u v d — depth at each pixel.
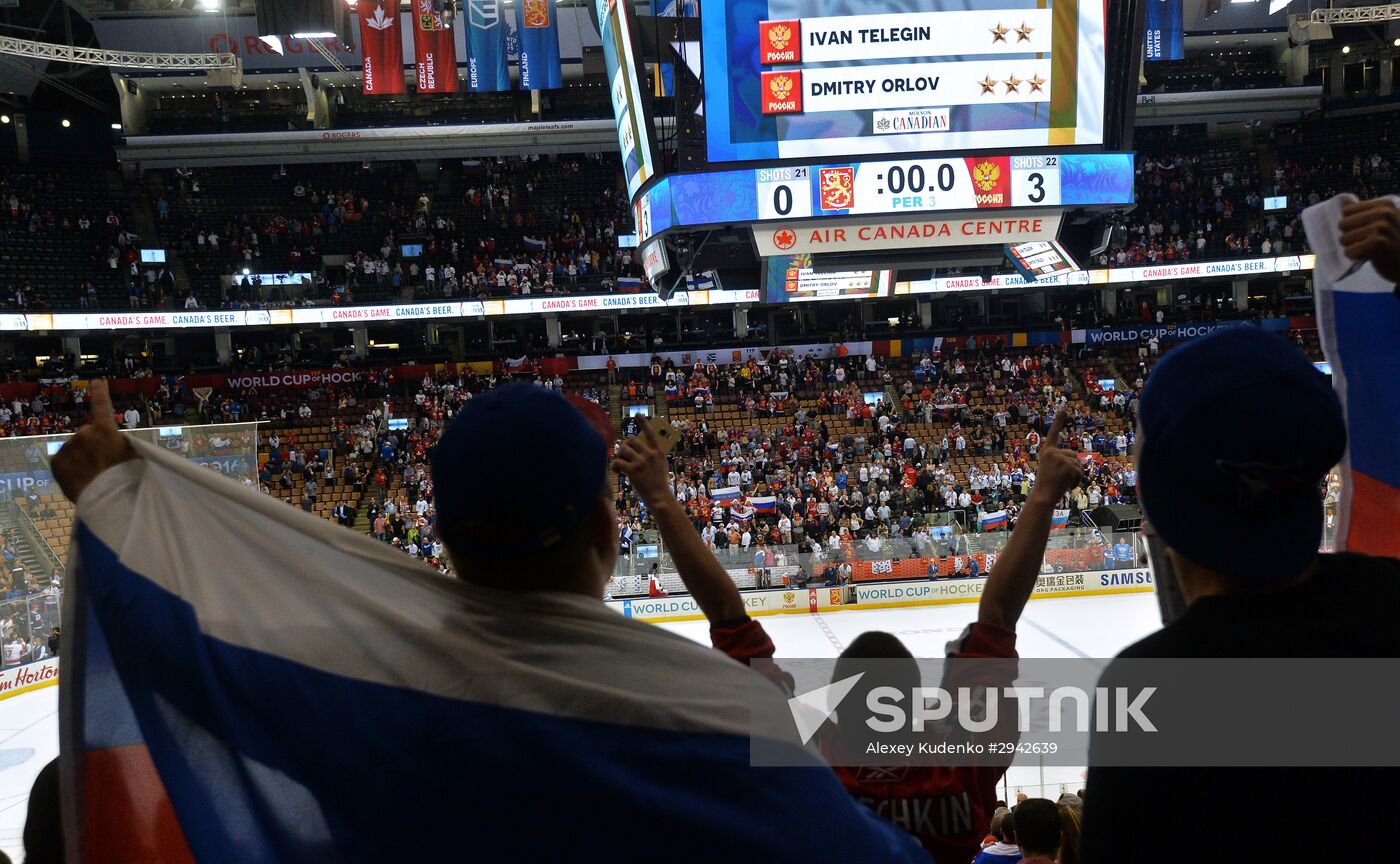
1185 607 1.56
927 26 13.41
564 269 42.97
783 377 39.34
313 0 31.73
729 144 13.60
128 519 1.49
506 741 1.21
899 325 43.72
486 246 44.69
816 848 1.19
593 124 43.88
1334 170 45.12
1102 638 21.38
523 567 1.33
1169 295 45.62
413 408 39.19
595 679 1.25
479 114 47.75
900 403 38.78
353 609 1.36
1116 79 13.51
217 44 41.91
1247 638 1.29
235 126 44.44
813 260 14.30
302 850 1.26
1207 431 1.27
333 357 42.56
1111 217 14.17
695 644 1.32
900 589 26.66
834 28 13.45
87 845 1.47
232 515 1.48
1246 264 41.00
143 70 43.19
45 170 44.53
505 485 1.25
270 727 1.31
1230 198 45.62
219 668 1.35
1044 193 13.56
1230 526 1.30
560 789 1.18
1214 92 44.16
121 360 39.81
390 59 36.75
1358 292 1.78
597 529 1.41
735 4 13.47
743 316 44.19
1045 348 41.44
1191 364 1.35
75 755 1.49
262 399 39.59
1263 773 1.27
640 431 2.23
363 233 45.53
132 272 41.09
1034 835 3.94
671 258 15.53
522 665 1.26
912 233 13.73
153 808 1.49
